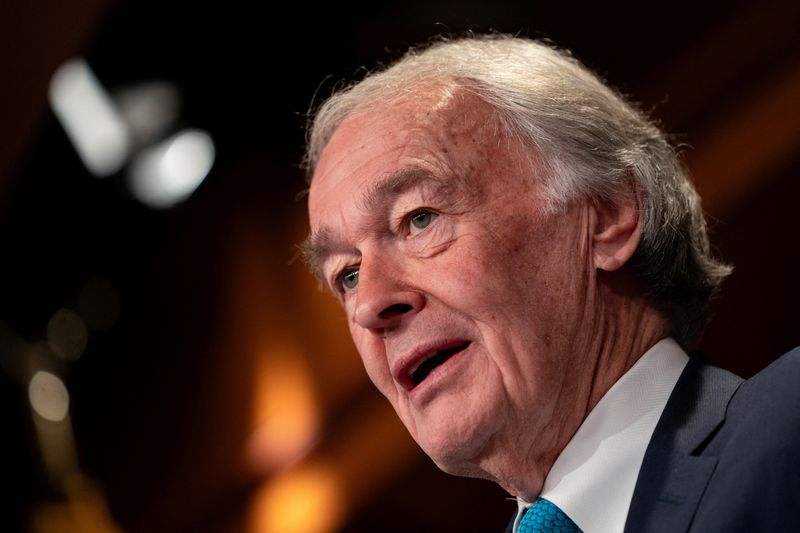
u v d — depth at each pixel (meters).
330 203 2.89
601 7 7.27
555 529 2.52
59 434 8.51
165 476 8.87
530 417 2.64
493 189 2.74
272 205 8.79
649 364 2.71
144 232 9.23
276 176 8.77
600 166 2.81
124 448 9.06
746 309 6.48
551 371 2.64
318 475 8.03
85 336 8.95
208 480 8.55
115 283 9.29
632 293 2.82
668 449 2.47
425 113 2.84
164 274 9.21
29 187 8.84
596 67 7.34
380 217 2.79
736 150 6.57
